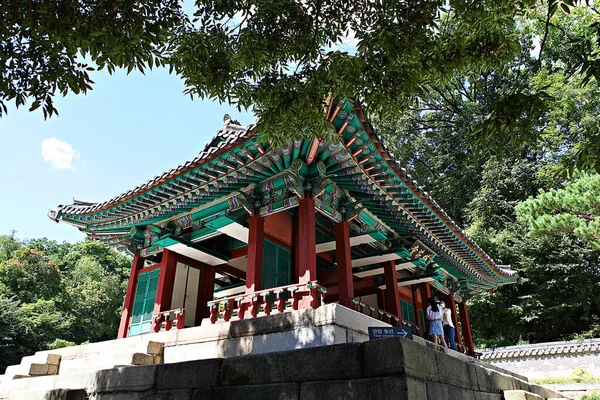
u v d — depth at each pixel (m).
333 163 11.78
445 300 21.70
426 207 13.76
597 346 22.72
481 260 18.78
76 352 12.12
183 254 14.86
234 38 7.47
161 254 16.64
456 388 5.42
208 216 14.20
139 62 6.60
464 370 5.96
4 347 34.28
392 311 15.01
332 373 4.77
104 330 46.50
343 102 9.05
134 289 15.50
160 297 13.84
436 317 13.88
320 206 12.26
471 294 23.86
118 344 11.29
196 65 7.24
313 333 8.23
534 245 32.62
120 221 15.53
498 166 37.56
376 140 10.67
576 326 31.86
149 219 15.28
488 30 6.96
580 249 30.36
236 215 13.07
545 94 5.57
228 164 11.63
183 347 10.16
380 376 4.46
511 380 8.38
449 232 15.61
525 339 32.28
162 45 6.85
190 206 14.49
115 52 6.27
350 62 6.86
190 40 7.17
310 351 5.04
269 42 7.36
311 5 7.36
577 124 31.53
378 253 15.35
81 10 6.01
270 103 7.34
